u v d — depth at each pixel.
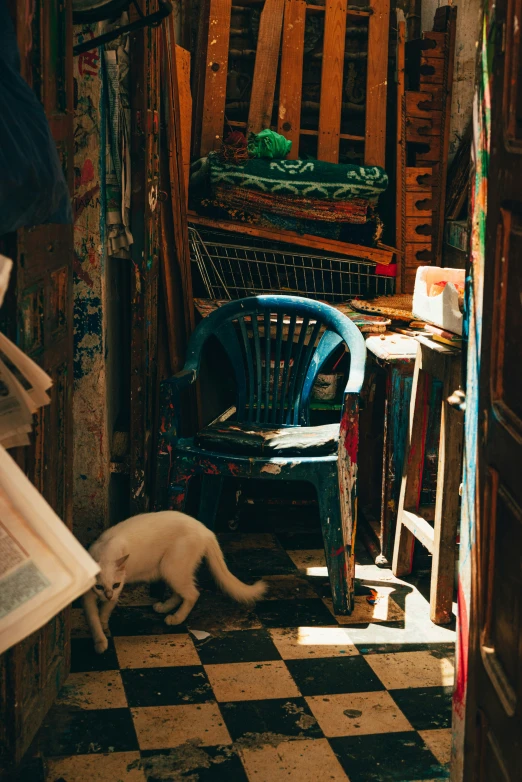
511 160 1.64
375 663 3.09
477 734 1.85
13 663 2.16
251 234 4.91
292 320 3.96
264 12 5.19
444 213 5.49
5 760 2.24
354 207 4.98
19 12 1.96
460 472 3.30
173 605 3.43
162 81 4.24
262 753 2.54
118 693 2.84
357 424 3.41
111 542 3.08
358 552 4.14
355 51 5.48
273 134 4.89
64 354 2.55
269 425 3.90
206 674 2.98
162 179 4.33
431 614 3.43
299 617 3.43
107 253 3.75
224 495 4.43
